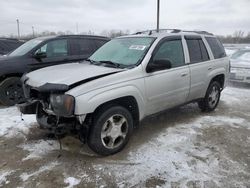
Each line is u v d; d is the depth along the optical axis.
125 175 3.15
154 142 4.06
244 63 8.66
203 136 4.32
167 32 4.71
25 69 5.89
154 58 4.07
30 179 3.06
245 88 8.62
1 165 3.36
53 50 6.43
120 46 4.50
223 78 5.86
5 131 4.42
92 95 3.22
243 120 5.18
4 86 5.77
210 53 5.39
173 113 5.57
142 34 4.68
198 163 3.44
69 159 3.52
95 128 3.39
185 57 4.71
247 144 4.05
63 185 2.96
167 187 2.94
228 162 3.48
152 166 3.36
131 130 3.83
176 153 3.71
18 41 10.10
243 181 3.06
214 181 3.05
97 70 3.70
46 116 3.52
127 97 3.68
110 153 3.61
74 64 4.38
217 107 6.16
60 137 3.67
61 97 3.12
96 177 3.11
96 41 7.28
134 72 3.76
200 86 5.09
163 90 4.22
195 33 5.26
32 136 4.23
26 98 3.91
